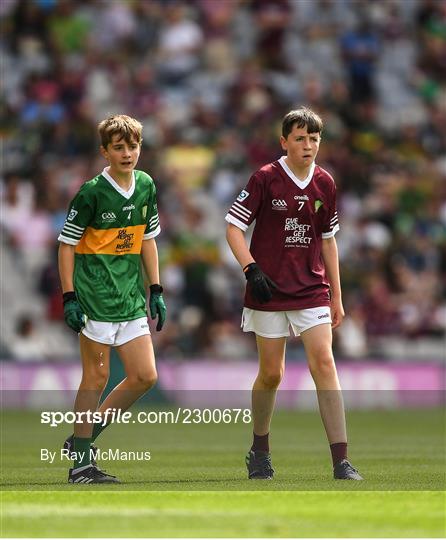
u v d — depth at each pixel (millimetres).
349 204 77562
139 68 84875
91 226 25719
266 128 81250
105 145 25500
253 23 90188
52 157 74875
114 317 25703
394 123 87188
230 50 88125
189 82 84875
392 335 70875
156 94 83188
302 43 90000
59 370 63062
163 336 64688
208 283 68562
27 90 79562
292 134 26094
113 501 21828
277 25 89375
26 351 63594
